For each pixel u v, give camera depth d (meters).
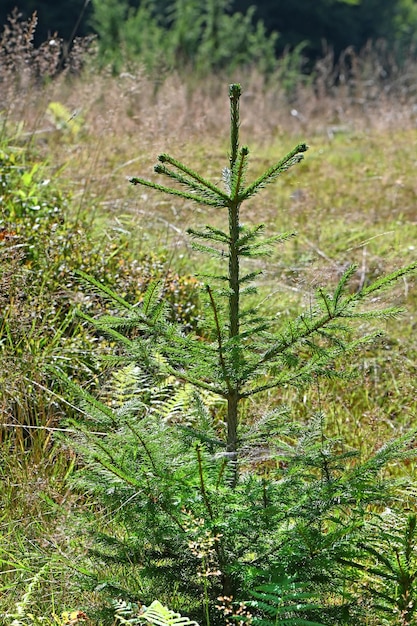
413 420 5.27
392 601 3.16
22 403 4.40
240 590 3.15
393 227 8.69
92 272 5.54
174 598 3.26
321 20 36.22
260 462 4.35
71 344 4.77
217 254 3.25
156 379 4.28
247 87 16.44
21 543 3.62
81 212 6.73
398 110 14.87
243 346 3.17
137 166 8.07
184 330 5.54
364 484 3.10
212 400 4.20
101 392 4.42
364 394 5.49
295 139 14.27
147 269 5.84
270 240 3.28
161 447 3.15
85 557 3.34
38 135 8.40
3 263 4.82
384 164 11.50
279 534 3.13
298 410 5.15
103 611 3.14
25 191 6.54
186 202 7.98
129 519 3.15
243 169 3.10
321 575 3.10
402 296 6.79
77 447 3.12
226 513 3.05
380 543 3.46
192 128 8.91
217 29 22.84
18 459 4.17
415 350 6.12
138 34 19.62
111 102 7.96
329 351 3.25
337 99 16.95
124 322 3.19
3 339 4.64
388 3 38.59
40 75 8.02
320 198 9.82
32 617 3.11
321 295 3.09
